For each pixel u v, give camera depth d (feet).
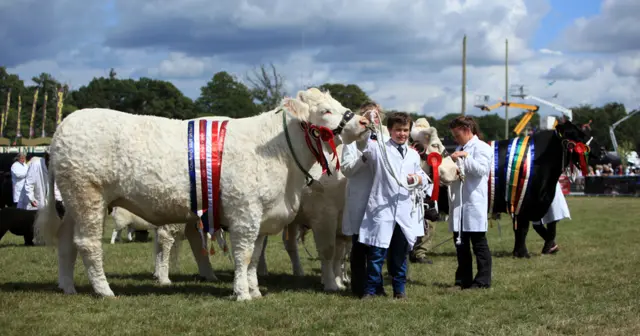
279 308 19.07
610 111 282.97
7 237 43.93
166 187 19.58
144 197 19.72
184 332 16.42
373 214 20.30
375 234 20.22
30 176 40.63
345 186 22.71
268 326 17.06
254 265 21.24
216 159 19.72
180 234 25.64
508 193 29.91
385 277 27.17
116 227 34.09
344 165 20.65
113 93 242.58
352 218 20.95
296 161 20.68
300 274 27.61
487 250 22.97
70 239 21.35
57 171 19.69
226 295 21.48
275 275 27.50
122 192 19.80
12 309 18.37
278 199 20.58
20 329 16.25
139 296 20.72
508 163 29.89
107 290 20.52
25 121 221.05
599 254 32.12
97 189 19.79
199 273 25.86
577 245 36.35
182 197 19.79
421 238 30.17
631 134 269.44
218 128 20.22
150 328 16.56
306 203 22.76
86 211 19.83
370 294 20.83
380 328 16.84
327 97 20.43
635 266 27.66
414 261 30.99
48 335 15.80
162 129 20.02
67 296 20.36
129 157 19.53
